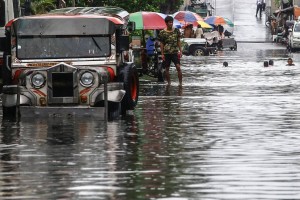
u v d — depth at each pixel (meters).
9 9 37.81
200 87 39.16
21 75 26.42
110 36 26.80
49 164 18.16
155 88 38.72
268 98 33.16
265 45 106.81
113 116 26.64
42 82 26.33
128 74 27.53
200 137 22.11
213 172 17.05
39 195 15.05
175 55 40.44
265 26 141.25
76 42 26.88
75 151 19.86
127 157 18.94
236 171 17.12
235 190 15.31
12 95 26.55
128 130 23.58
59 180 16.38
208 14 121.00
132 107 28.05
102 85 26.12
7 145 20.97
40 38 26.91
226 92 36.19
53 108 26.30
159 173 17.00
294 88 38.28
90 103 26.20
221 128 23.94
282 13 122.50
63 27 26.91
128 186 15.73
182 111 28.48
